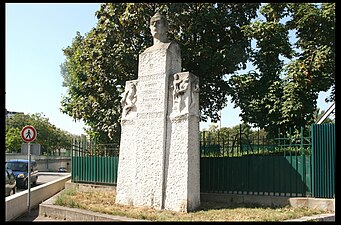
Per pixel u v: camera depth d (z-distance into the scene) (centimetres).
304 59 1723
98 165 1877
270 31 1739
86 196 1519
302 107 1650
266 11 1848
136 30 1797
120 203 1343
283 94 1719
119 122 1888
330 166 1248
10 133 5550
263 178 1375
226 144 1495
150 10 1808
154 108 1312
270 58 1789
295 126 1692
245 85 1814
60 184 2070
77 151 1973
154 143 1291
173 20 1825
